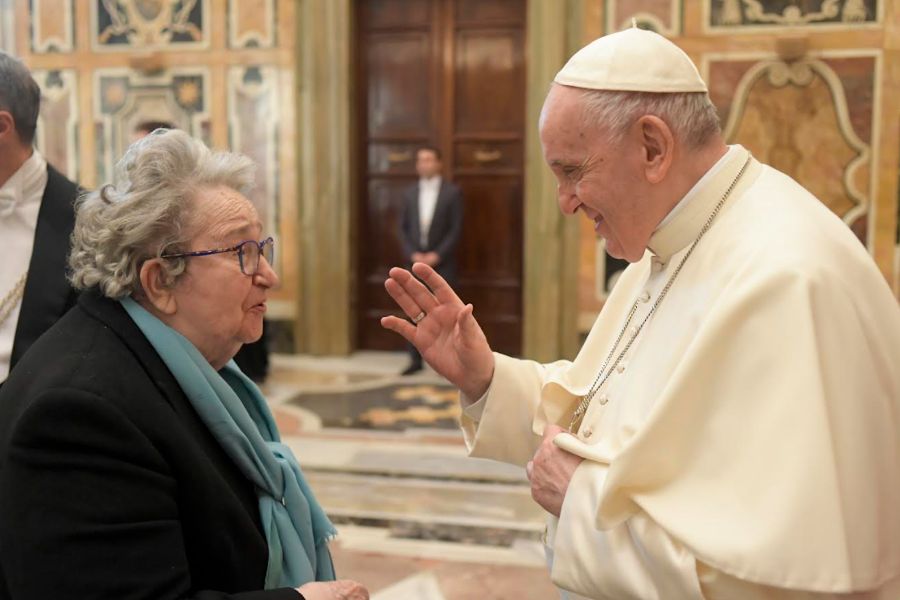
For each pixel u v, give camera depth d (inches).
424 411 250.5
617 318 74.9
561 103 60.6
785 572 47.9
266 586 60.1
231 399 61.2
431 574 140.8
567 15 295.9
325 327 330.0
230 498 57.2
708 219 61.4
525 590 135.0
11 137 83.5
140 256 57.7
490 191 328.8
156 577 50.6
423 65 328.8
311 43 318.3
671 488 54.0
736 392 52.8
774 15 278.7
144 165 57.6
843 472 50.0
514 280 329.7
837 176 279.4
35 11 331.9
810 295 52.2
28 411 50.6
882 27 272.2
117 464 51.2
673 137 59.7
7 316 84.4
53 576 48.9
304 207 325.7
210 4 322.3
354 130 329.4
